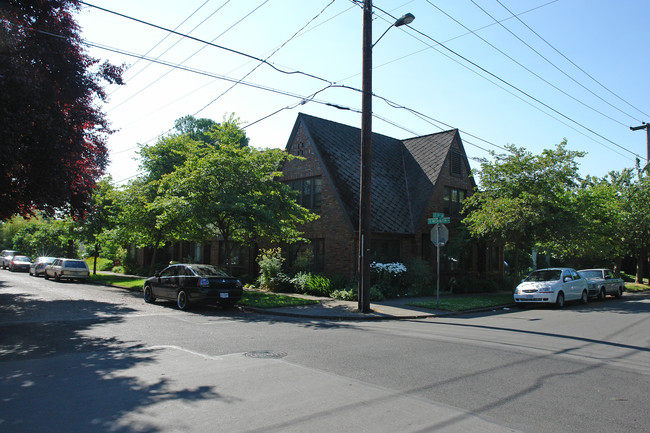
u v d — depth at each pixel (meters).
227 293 14.86
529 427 4.67
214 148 18.53
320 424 4.66
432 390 5.95
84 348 8.47
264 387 5.95
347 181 22.16
